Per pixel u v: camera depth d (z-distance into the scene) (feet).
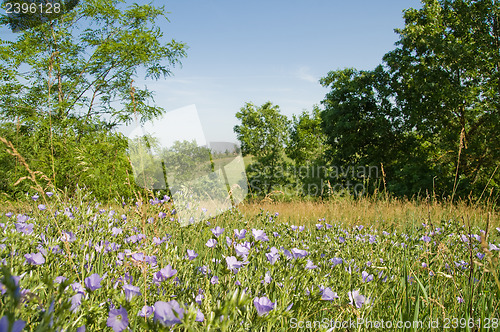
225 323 2.94
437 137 69.31
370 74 74.33
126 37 50.72
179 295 4.68
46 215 9.25
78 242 6.28
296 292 4.86
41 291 3.92
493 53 63.05
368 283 6.37
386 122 70.44
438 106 65.67
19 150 28.17
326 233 11.70
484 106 66.44
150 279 4.90
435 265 8.49
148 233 7.17
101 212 10.09
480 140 61.05
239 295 3.17
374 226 16.80
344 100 78.07
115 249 6.81
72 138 36.47
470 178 60.29
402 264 8.86
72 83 46.39
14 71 41.47
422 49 67.67
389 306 6.68
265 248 6.91
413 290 7.69
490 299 6.75
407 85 70.95
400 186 63.31
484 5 65.36
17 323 1.70
